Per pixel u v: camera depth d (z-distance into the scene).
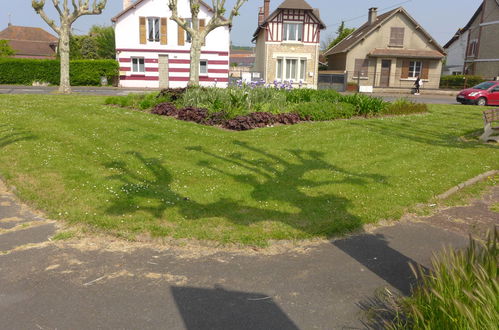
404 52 37.44
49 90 25.92
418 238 4.93
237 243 4.62
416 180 7.11
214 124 12.20
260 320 3.29
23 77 32.50
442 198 6.39
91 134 9.86
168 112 13.68
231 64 79.81
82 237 4.73
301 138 10.20
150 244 4.60
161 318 3.29
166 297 3.59
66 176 6.70
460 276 2.90
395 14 37.41
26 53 58.94
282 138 10.23
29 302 3.47
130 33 33.22
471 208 6.03
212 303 3.51
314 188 6.50
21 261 4.18
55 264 4.13
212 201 5.82
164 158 8.05
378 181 6.95
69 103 15.75
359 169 7.69
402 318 3.30
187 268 4.11
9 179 6.63
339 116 14.30
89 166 7.33
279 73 35.56
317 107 13.96
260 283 3.86
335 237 4.89
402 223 5.40
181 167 7.45
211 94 14.29
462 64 46.09
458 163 8.40
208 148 8.99
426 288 3.27
